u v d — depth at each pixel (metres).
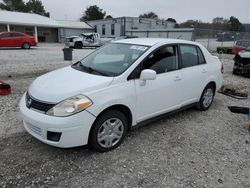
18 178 2.71
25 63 11.49
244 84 8.34
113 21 43.00
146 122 3.81
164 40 4.11
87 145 3.28
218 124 4.48
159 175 2.88
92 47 26.05
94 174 2.85
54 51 19.67
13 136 3.64
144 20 43.06
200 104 4.98
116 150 3.38
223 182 2.81
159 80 3.77
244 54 9.64
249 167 3.14
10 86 6.38
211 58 5.09
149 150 3.42
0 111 4.63
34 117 2.93
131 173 2.89
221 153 3.45
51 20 40.34
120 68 3.49
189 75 4.36
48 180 2.71
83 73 3.53
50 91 3.03
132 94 3.38
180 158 3.26
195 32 27.25
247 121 4.71
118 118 3.32
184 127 4.26
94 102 2.98
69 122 2.83
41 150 3.29
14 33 19.67
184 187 2.69
